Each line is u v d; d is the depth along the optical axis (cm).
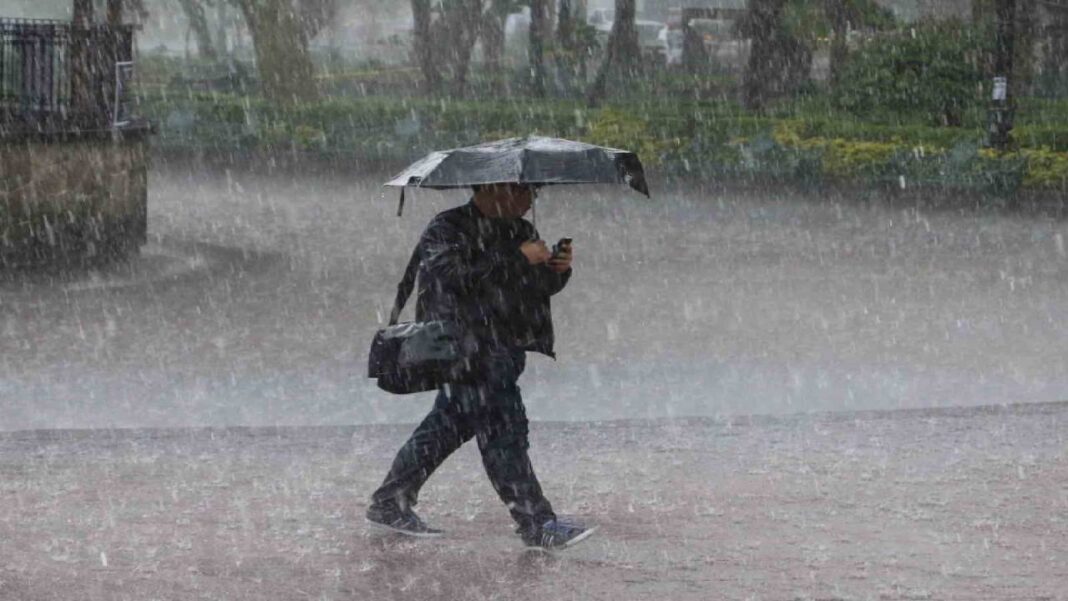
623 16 10250
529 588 1249
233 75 11044
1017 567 1320
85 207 3872
